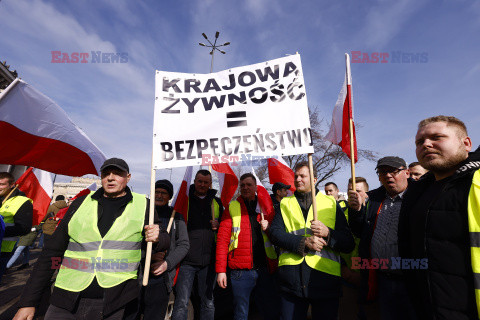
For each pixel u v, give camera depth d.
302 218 2.29
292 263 2.11
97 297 1.69
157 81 2.39
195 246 2.93
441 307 1.27
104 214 1.85
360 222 2.50
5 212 2.98
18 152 2.41
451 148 1.46
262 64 2.45
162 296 2.44
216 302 3.39
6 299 4.04
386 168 2.32
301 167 2.40
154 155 2.22
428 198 1.58
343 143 2.68
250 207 3.03
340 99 2.82
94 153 2.91
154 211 2.08
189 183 3.13
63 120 2.62
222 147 2.29
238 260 2.74
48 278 1.74
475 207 1.22
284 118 2.29
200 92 2.42
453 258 1.27
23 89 2.32
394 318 2.05
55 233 1.82
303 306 2.12
